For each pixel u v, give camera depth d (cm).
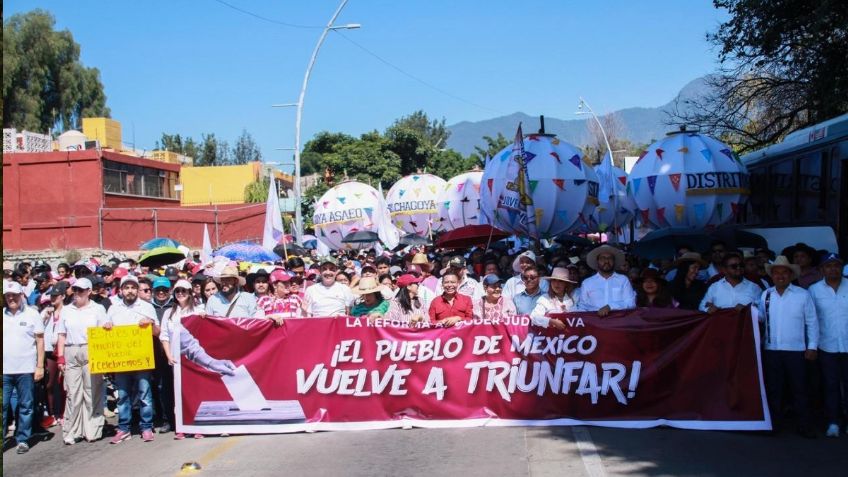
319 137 6181
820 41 1703
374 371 934
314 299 1104
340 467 772
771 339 851
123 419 949
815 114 1970
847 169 1200
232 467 793
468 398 923
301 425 935
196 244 3825
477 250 1766
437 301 962
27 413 921
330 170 4788
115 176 3847
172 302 1024
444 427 920
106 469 816
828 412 833
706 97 2275
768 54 1919
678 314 887
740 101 2203
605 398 897
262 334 945
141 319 940
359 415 934
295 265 1407
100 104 5950
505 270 1460
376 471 752
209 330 947
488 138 5712
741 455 762
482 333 925
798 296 838
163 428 1001
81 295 960
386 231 2364
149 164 4159
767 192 1507
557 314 909
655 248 1393
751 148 2230
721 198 1386
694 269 1059
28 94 5453
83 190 3647
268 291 1084
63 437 970
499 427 911
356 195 2589
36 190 3638
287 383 941
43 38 5541
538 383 912
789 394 925
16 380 915
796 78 1995
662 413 884
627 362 894
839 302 831
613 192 1908
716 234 1432
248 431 938
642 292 979
